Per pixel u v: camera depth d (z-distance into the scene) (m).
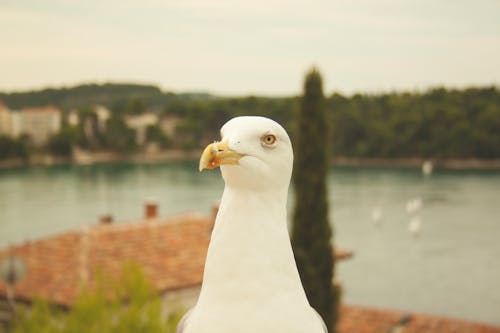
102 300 8.32
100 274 9.14
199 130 91.88
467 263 34.19
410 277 31.59
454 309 26.88
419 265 33.84
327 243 10.00
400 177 66.06
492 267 33.09
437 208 49.97
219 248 2.61
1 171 76.38
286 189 2.77
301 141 10.05
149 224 16.64
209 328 2.54
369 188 60.53
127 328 8.04
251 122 2.70
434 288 29.80
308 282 9.84
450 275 31.95
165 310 11.72
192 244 15.42
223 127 2.83
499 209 48.56
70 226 43.03
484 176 64.06
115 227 16.28
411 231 41.00
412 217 47.00
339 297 10.19
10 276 11.24
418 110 72.00
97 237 15.53
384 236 41.66
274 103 68.38
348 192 58.56
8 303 12.36
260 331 2.51
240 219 2.62
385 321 15.99
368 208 51.09
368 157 74.81
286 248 2.65
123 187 65.31
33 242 15.67
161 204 53.44
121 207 52.72
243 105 85.06
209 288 2.60
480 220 45.09
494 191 56.03
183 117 94.38
